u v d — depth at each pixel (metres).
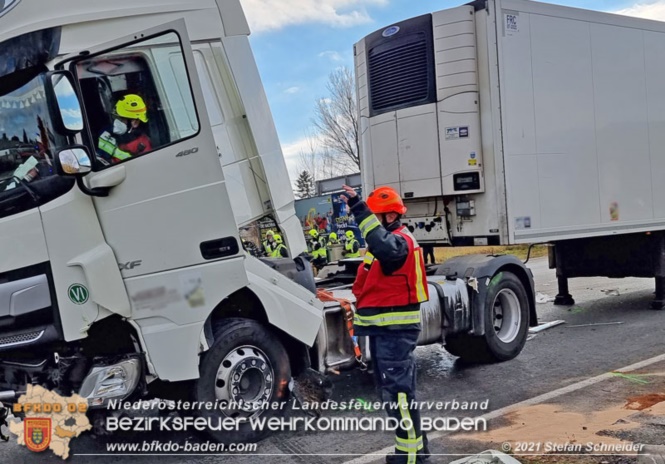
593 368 5.91
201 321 3.96
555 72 6.81
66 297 3.72
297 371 4.69
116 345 4.00
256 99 4.63
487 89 6.36
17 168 3.75
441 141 6.62
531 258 18.55
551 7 6.78
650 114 7.94
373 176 7.38
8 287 3.71
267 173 4.59
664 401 4.70
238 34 4.57
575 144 7.00
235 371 4.23
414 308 3.85
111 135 3.79
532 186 6.54
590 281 12.42
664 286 8.70
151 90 3.87
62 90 3.62
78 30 3.83
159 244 3.88
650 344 6.71
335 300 5.20
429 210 6.97
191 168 3.92
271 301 4.36
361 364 5.15
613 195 7.41
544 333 7.67
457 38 6.46
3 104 3.76
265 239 4.72
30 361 3.87
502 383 5.65
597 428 4.19
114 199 3.80
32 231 3.71
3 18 3.72
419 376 6.09
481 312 6.11
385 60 7.11
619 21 7.54
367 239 3.72
